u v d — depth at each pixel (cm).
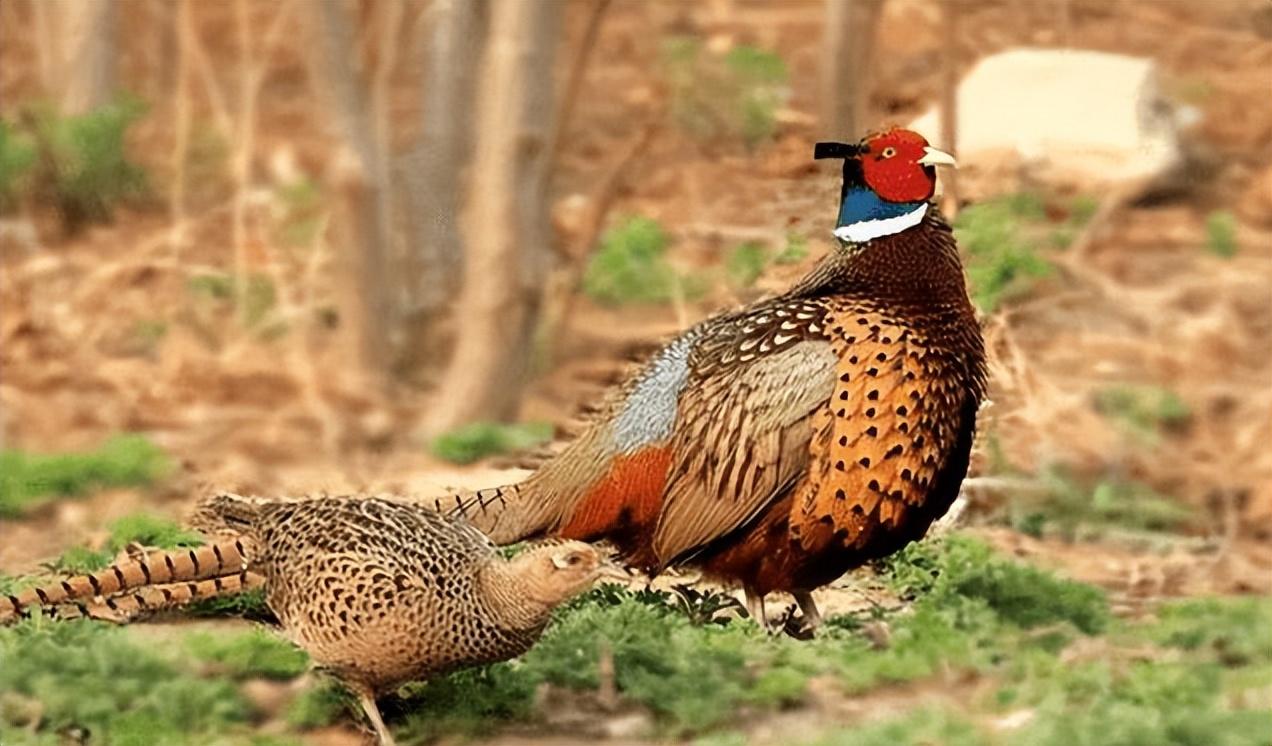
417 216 1597
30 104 1903
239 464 1400
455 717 915
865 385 996
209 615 1015
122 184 1869
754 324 1027
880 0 1828
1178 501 1330
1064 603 1063
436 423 1444
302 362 1581
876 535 1015
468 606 855
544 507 1046
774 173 1962
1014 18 2309
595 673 948
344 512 887
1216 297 1644
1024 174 1766
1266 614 1055
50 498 1316
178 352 1606
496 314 1430
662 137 2055
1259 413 1449
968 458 1035
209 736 897
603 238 1758
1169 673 955
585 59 1478
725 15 2416
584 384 1549
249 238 1802
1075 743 870
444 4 1583
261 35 2252
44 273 1734
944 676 976
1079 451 1365
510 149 1413
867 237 1032
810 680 969
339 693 924
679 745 910
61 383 1576
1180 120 1939
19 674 914
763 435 1005
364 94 1512
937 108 1836
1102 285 1631
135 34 2233
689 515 1025
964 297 1030
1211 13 2327
